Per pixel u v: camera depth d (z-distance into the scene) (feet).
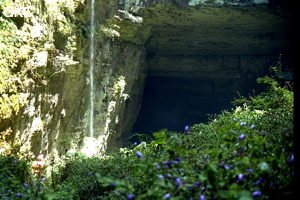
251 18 61.31
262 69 76.02
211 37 68.49
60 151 35.12
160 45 70.38
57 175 20.30
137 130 86.53
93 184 15.40
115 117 51.93
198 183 6.27
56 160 27.20
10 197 9.55
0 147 21.02
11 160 13.19
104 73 45.75
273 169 6.88
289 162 6.34
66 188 15.46
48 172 22.00
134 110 68.28
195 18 60.49
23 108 24.35
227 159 8.30
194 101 84.64
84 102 40.40
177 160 7.13
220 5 56.75
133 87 65.67
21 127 24.56
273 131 11.62
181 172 7.71
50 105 29.71
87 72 39.75
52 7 28.73
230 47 72.13
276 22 63.16
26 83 24.47
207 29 65.26
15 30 22.68
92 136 43.62
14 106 22.58
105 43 44.75
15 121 23.50
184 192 6.50
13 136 23.40
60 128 35.06
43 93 27.91
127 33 50.16
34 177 16.42
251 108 24.39
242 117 19.31
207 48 72.43
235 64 76.33
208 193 7.08
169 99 85.30
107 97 47.26
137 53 56.39
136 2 49.42
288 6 56.95
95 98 43.73
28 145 25.72
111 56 47.44
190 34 67.00
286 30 66.64
